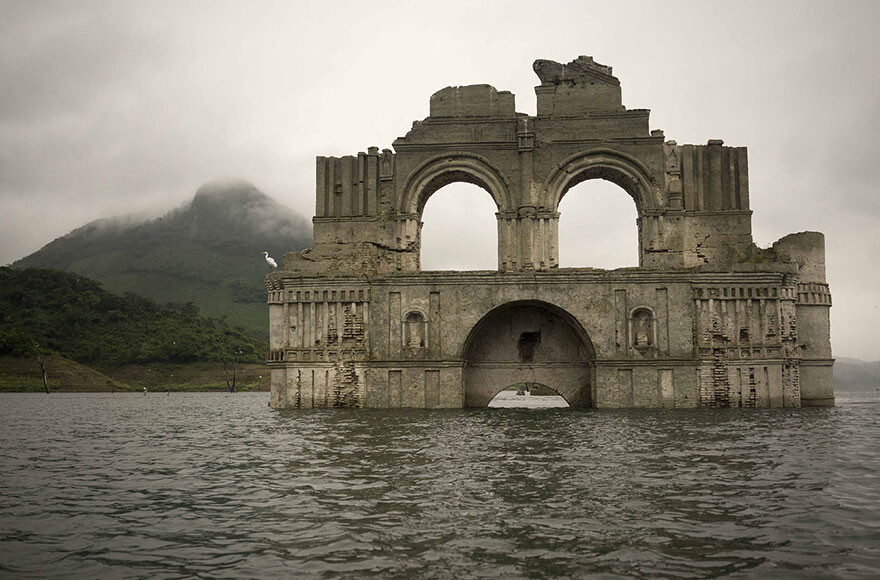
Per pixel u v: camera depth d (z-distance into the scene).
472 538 12.44
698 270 44.00
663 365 43.62
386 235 49.16
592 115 48.47
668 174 47.91
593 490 16.14
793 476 17.80
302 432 30.00
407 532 12.87
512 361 47.25
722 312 44.00
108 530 13.45
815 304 48.69
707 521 13.39
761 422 33.00
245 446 25.66
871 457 20.92
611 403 43.75
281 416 40.09
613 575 10.57
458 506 14.70
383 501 15.27
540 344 47.12
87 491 17.23
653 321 43.94
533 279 44.56
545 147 48.50
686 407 43.41
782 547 11.80
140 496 16.50
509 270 45.09
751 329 44.00
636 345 43.88
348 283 45.81
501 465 19.66
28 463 22.25
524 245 47.94
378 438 26.73
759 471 18.52
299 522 13.69
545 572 10.71
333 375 45.44
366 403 45.00
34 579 10.76
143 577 10.80
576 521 13.45
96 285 164.88
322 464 20.44
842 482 16.97
